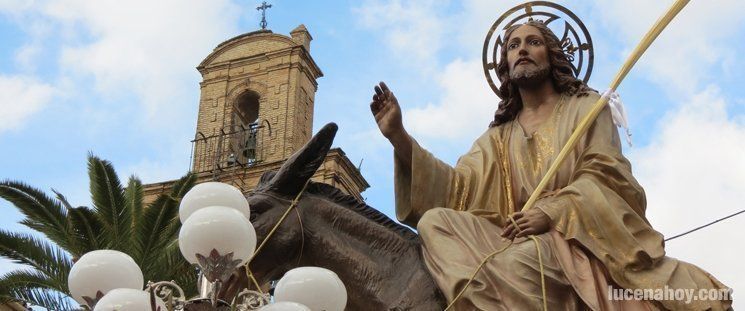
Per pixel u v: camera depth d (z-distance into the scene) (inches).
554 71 307.6
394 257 275.6
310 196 288.8
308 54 1547.7
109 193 820.0
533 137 294.0
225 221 227.9
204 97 1521.9
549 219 266.4
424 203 291.7
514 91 311.3
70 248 800.3
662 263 264.4
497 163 293.1
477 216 280.5
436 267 261.9
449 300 253.8
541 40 309.9
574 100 301.0
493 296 252.5
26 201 803.4
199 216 229.0
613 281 261.6
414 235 281.3
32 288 775.1
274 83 1514.5
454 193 293.0
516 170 290.4
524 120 305.4
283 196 287.1
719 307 257.4
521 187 286.0
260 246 277.7
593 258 264.1
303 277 239.5
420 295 263.3
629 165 283.0
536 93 307.4
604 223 265.4
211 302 228.1
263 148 1448.1
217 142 1449.3
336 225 282.8
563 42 334.6
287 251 280.7
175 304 235.9
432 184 292.0
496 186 289.3
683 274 262.5
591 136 287.0
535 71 304.5
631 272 261.3
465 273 255.6
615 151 283.3
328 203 286.5
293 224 282.2
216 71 1547.7
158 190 1331.2
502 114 311.0
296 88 1505.9
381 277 272.8
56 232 802.2
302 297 237.6
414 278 267.0
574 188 270.7
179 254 793.6
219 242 226.5
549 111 303.7
